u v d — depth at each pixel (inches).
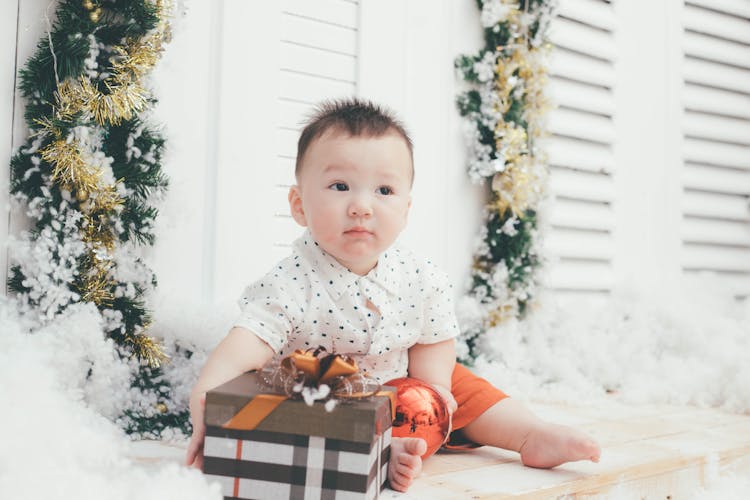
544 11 86.4
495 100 84.7
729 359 75.7
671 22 102.9
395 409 44.7
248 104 69.8
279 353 50.7
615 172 97.3
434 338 53.8
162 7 59.4
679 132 103.3
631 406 73.4
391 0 79.2
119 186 56.8
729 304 99.1
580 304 89.4
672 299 92.7
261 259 70.3
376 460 38.3
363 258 48.3
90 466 40.3
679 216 103.0
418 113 81.6
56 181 55.0
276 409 36.6
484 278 84.0
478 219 86.8
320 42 74.5
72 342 51.3
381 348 50.6
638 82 99.7
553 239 91.5
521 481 44.7
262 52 70.7
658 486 50.2
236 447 36.8
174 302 62.6
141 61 57.7
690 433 60.8
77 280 55.1
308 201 48.6
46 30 57.6
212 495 35.0
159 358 58.6
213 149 68.0
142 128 59.1
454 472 46.6
